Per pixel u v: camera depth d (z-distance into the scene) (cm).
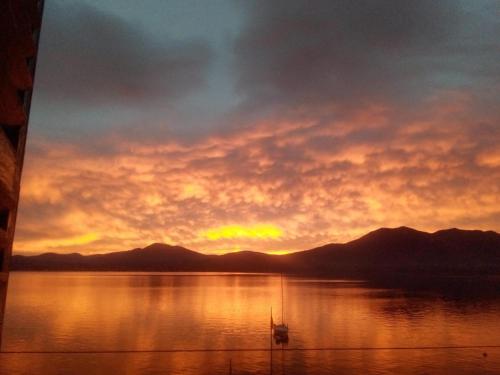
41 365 5175
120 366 5316
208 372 5134
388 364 5497
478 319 9056
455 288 17525
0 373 4684
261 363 5619
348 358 5838
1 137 340
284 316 9694
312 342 7038
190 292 15762
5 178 365
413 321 8869
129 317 9419
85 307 10862
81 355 5769
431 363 5503
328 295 14400
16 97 377
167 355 6038
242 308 11106
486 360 5622
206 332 7900
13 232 412
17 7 320
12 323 8175
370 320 9050
